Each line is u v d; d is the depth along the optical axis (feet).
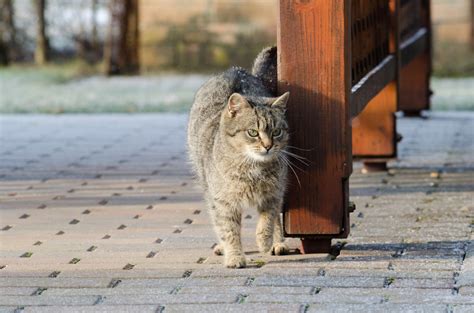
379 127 28.55
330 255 19.81
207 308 16.31
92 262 19.65
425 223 22.25
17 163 31.14
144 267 19.15
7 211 24.59
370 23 25.14
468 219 22.52
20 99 46.80
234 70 22.35
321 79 19.49
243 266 19.06
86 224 23.08
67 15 63.46
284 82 19.60
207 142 20.59
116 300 16.92
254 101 19.56
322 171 19.67
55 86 52.21
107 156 32.24
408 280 17.65
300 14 19.36
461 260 18.97
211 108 21.36
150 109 43.11
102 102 45.34
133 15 58.23
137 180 28.32
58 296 17.28
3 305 16.80
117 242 21.29
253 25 57.62
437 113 40.83
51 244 21.25
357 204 24.49
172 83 52.85
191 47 58.29
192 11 58.08
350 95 19.80
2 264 19.62
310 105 19.56
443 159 30.76
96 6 62.80
